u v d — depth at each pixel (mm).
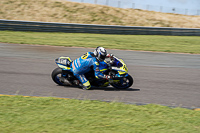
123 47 21422
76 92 10508
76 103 8930
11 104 8562
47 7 40844
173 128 7125
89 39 24453
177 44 24219
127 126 7113
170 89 11414
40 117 7496
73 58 16828
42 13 39250
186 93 10992
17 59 15594
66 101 9102
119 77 10492
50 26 27375
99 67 10320
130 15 42188
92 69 10734
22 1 41531
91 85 11086
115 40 24719
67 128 6812
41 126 6867
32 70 13406
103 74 10461
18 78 11930
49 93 10211
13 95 9695
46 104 8703
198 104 9773
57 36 25281
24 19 37281
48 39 23281
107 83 10930
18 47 19234
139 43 23797
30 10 39656
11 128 6660
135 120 7602
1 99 9055
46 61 15523
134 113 8219
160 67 15375
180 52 20594
